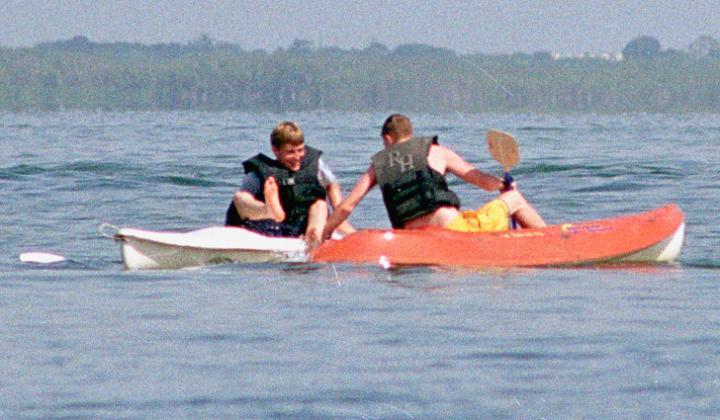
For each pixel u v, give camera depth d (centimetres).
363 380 2700
